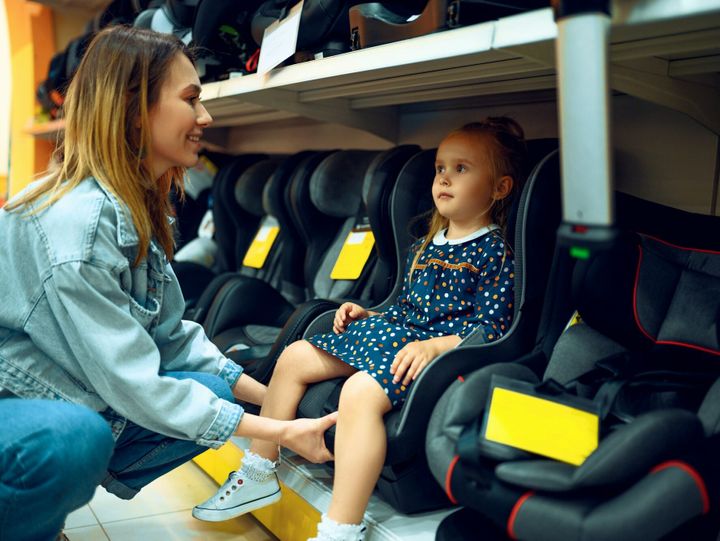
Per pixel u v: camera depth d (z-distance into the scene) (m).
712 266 1.15
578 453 0.95
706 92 1.40
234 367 1.50
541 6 1.17
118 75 1.18
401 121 2.28
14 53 4.12
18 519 1.02
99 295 1.11
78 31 4.29
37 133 3.73
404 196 1.69
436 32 1.26
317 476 1.42
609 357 1.15
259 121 2.92
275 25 1.76
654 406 1.08
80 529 1.56
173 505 1.71
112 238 1.15
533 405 1.01
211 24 2.05
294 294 2.26
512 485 0.94
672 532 0.94
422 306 1.52
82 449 1.05
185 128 1.26
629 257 1.18
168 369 1.40
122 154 1.19
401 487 1.25
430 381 1.21
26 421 1.03
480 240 1.49
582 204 0.85
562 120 0.85
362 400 1.23
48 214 1.13
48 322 1.14
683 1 0.85
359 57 1.40
